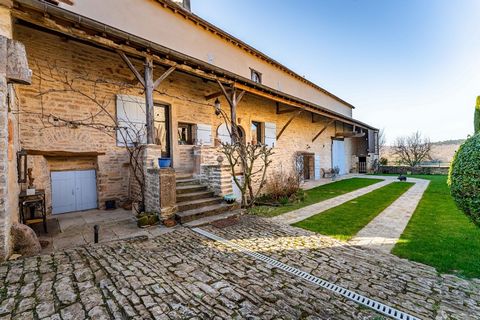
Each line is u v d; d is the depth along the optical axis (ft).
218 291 7.39
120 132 19.75
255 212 19.22
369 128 58.29
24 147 15.66
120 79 20.18
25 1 10.43
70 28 12.28
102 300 6.41
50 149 16.71
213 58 29.55
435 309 6.65
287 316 6.22
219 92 25.09
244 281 8.15
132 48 14.88
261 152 23.13
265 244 12.00
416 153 77.10
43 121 16.43
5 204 8.79
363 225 15.42
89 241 12.01
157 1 23.98
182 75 24.44
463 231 13.78
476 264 9.50
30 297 6.42
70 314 5.74
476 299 7.16
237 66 32.99
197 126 25.50
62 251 10.00
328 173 50.26
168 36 25.00
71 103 17.63
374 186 35.37
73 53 17.78
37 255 9.44
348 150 61.87
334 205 21.98
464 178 8.06
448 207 20.40
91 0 19.66
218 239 12.66
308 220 16.78
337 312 6.47
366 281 8.27
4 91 8.75
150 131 16.51
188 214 15.75
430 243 11.93
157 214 15.17
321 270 9.12
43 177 16.70
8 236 9.18
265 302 6.86
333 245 11.89
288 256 10.50
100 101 19.03
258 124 34.06
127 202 19.42
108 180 19.38
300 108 32.12
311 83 49.24
